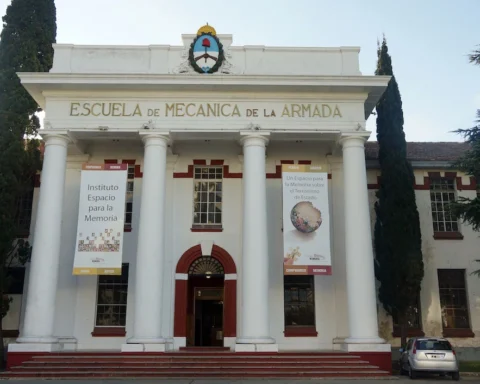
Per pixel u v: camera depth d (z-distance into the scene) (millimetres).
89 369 17094
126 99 20406
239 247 22078
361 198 19625
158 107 20312
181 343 20938
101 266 19000
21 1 23953
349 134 20125
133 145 22938
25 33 23484
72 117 20172
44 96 20484
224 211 22484
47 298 18703
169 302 21375
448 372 18031
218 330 22484
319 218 19516
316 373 17047
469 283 23719
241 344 18094
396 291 21953
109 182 19734
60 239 20375
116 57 20938
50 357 17719
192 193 22703
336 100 20594
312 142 22391
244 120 20203
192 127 20094
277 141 22281
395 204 22562
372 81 20156
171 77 19938
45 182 19609
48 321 18578
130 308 21547
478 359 22875
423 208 24484
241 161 22812
